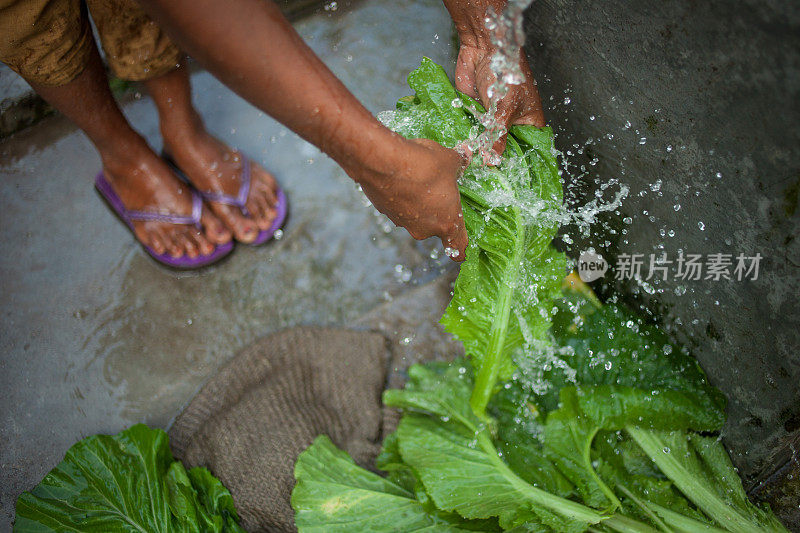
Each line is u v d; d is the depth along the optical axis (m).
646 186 1.53
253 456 1.77
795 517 1.54
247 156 2.17
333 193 2.14
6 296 2.08
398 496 1.61
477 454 1.56
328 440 1.74
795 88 1.05
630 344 1.65
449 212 1.30
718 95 1.21
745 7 1.07
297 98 1.02
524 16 1.68
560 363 1.67
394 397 1.69
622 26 1.35
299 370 1.91
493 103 1.47
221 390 1.91
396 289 2.04
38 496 1.61
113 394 1.98
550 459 1.57
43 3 1.32
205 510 1.65
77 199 2.15
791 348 1.31
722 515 1.52
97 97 1.66
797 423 1.39
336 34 2.29
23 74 1.49
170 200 1.94
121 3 1.49
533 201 1.54
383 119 1.74
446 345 1.93
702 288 1.50
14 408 1.97
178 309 2.05
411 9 2.28
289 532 1.70
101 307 2.06
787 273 1.25
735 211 1.31
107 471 1.66
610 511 1.46
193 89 2.26
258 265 2.08
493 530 1.54
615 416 1.52
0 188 2.18
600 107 1.55
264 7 0.96
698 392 1.57
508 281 1.55
